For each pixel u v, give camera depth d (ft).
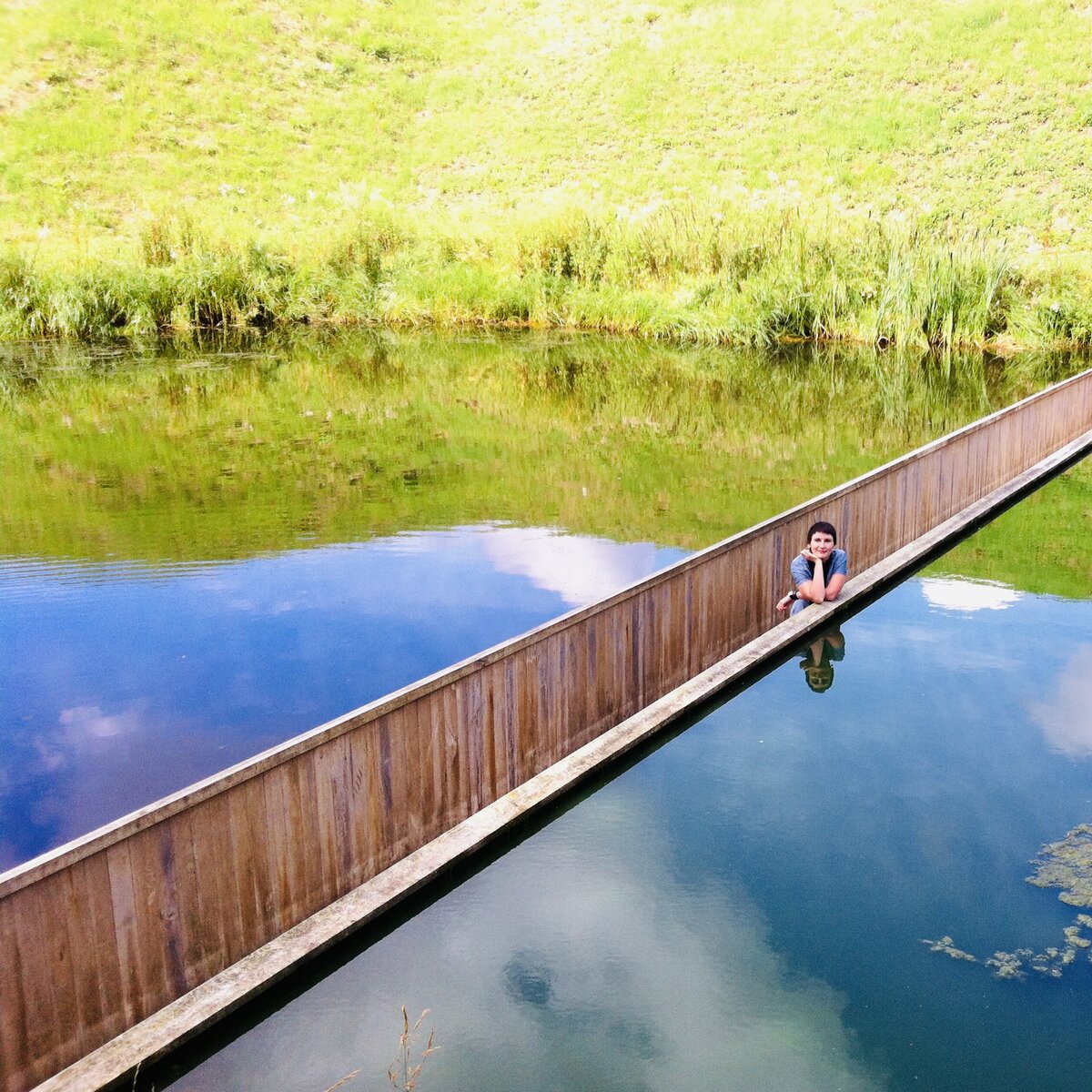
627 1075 11.95
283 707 20.77
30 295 67.97
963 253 61.87
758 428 44.29
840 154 87.56
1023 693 21.03
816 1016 12.78
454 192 93.30
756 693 21.27
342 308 73.20
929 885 15.19
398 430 44.19
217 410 48.03
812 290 64.44
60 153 91.56
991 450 32.60
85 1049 11.85
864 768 18.40
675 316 65.92
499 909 14.99
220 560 29.01
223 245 74.28
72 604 25.96
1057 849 15.96
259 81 105.29
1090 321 59.41
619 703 19.25
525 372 56.54
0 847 16.63
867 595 25.96
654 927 14.52
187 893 12.67
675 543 30.32
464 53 114.21
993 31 97.40
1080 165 80.53
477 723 16.34
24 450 40.73
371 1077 12.05
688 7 112.47
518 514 33.06
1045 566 28.02
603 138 97.19
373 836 14.93
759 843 16.34
